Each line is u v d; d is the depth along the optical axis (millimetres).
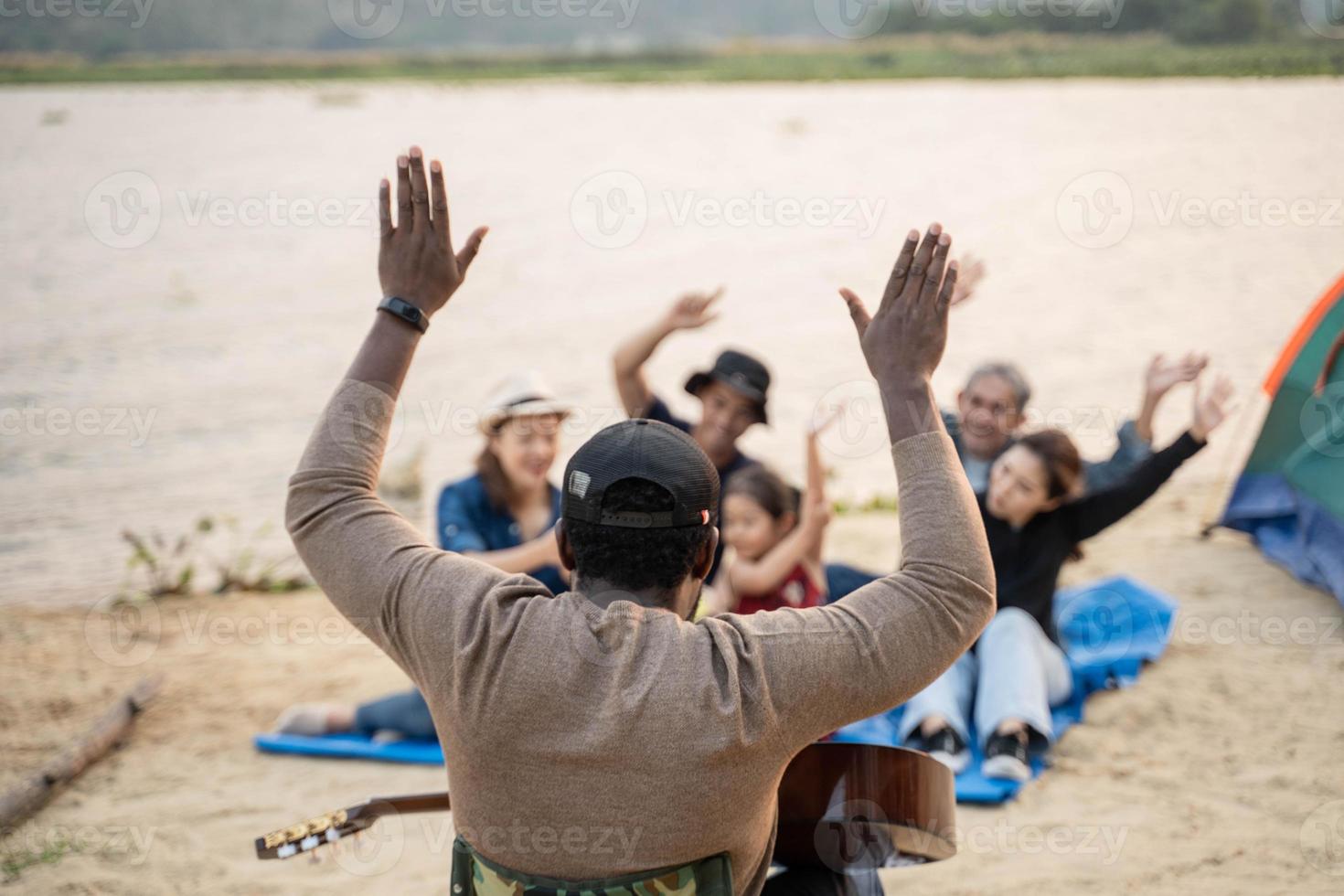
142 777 4648
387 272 1982
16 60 28672
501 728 1687
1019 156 20562
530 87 32812
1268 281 13883
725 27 53719
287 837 2553
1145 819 4172
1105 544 7152
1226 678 5312
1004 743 4398
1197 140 20750
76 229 15453
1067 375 10953
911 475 1822
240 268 14578
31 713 5223
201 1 35562
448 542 4715
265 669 5734
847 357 11977
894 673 1709
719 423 4926
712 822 1703
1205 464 8719
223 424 9719
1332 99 24172
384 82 33031
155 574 6973
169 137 21438
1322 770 4480
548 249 16344
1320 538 6418
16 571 7109
